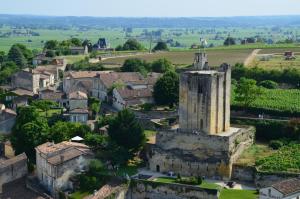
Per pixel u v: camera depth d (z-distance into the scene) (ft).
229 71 617.21
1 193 588.50
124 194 559.38
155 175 584.81
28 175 642.63
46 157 592.60
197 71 615.57
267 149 621.31
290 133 652.07
